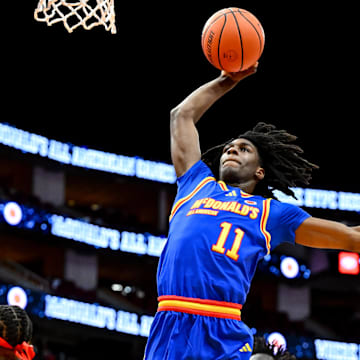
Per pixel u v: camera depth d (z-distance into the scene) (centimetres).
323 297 3653
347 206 3694
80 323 2936
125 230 3300
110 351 3181
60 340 3048
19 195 3012
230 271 513
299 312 3509
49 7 750
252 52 574
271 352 834
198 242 519
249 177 580
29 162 3136
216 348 501
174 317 509
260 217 536
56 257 3297
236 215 532
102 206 3838
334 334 3544
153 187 3531
